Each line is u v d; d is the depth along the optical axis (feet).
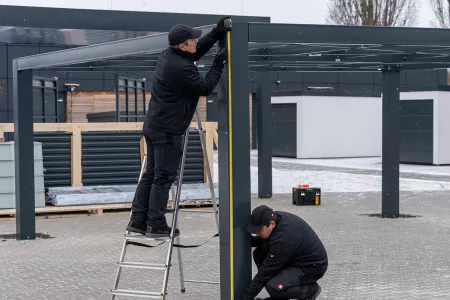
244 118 24.88
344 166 96.99
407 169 92.17
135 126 56.39
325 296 28.40
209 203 55.26
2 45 100.32
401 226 46.37
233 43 24.71
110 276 32.58
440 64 46.32
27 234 42.22
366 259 35.81
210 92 24.36
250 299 24.34
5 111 101.91
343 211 53.52
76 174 54.70
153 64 46.42
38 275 32.94
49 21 50.01
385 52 39.27
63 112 110.22
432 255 36.78
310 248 24.03
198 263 35.24
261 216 23.49
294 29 25.89
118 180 55.77
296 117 113.91
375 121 118.11
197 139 57.31
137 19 52.70
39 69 42.16
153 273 33.06
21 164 41.73
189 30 23.45
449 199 60.44
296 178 79.92
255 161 106.73
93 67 46.52
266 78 61.41
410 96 100.73
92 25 51.31
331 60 42.60
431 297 28.12
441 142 97.96
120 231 45.09
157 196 24.52
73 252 38.40
